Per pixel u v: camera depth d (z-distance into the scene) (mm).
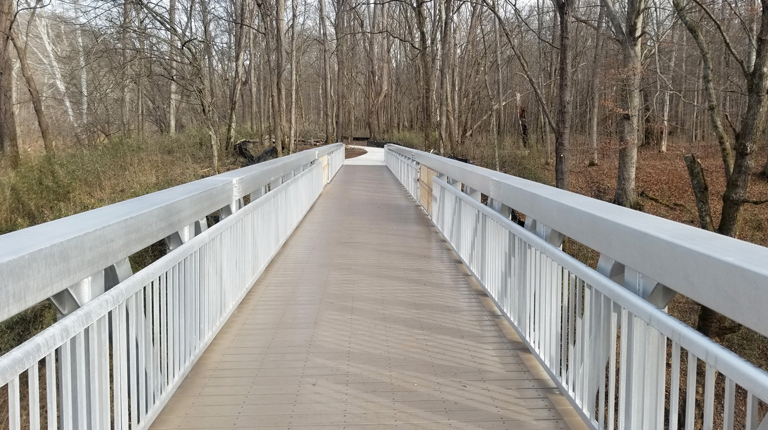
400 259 7574
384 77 54125
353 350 4406
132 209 3275
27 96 42781
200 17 25625
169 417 3379
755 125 12258
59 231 2527
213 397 3629
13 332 6805
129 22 16359
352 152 41750
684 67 27422
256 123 38844
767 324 1765
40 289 2150
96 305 2486
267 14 24469
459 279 6539
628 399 2660
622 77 17016
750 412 1855
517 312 4547
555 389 3736
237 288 5309
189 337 3906
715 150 33188
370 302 5656
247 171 6176
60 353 2268
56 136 32344
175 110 28406
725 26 19547
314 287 6207
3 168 17312
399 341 4594
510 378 3902
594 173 27906
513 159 25953
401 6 40844
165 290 3451
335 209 12422
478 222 6137
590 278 3031
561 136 14609
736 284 1912
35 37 35062
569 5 14242
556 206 3643
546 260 3859
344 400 3584
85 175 14320
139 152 17594
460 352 4359
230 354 4336
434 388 3746
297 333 4789
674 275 2291
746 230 19594
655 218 2920
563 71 14500
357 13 44344
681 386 8438
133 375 2943
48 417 2152
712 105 14625
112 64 18672
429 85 24516
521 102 39594
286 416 3383
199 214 4277
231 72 34781
